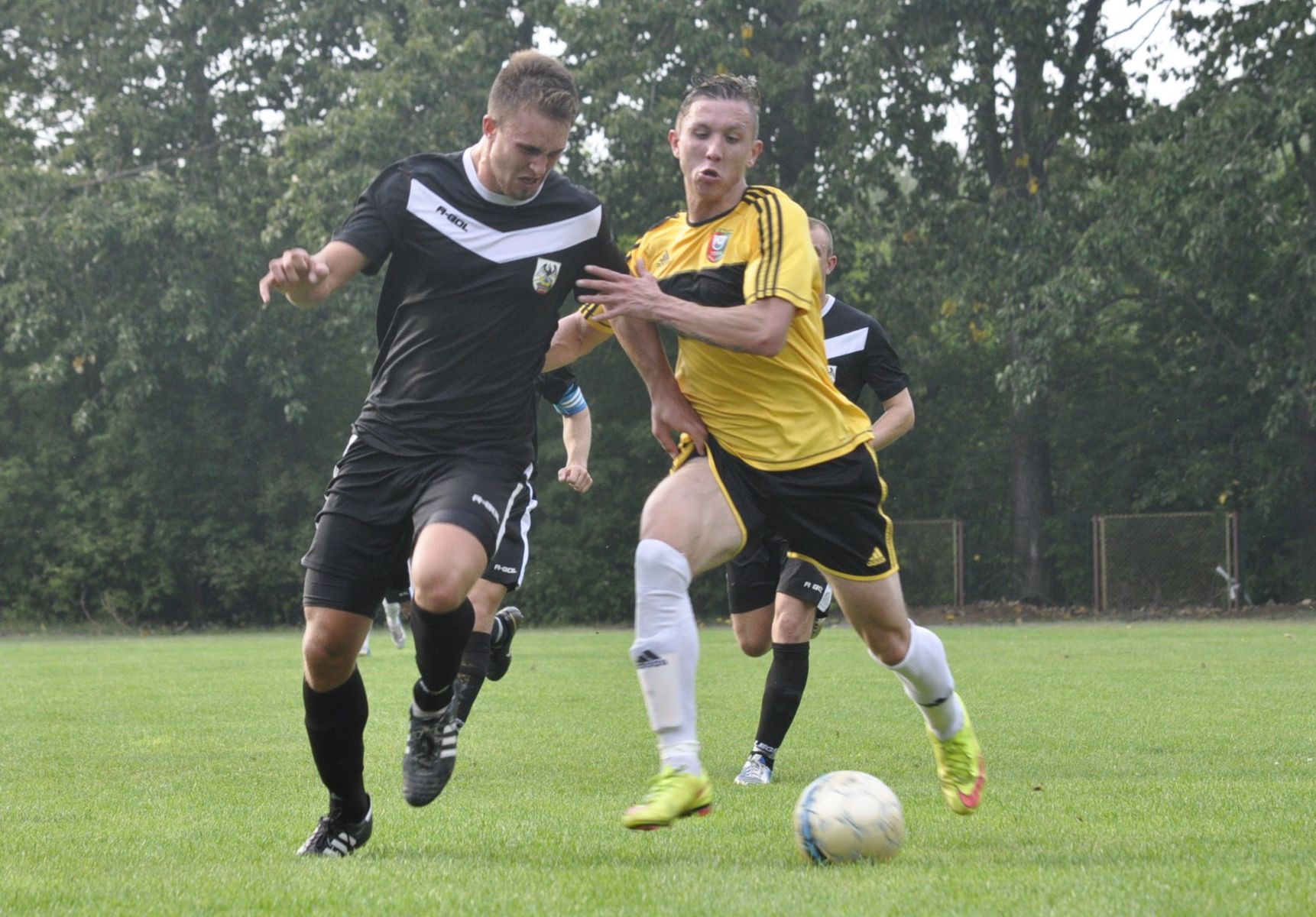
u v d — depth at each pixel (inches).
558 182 316.5
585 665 1043.3
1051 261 1780.3
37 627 2034.9
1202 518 1831.9
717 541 307.1
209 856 300.2
